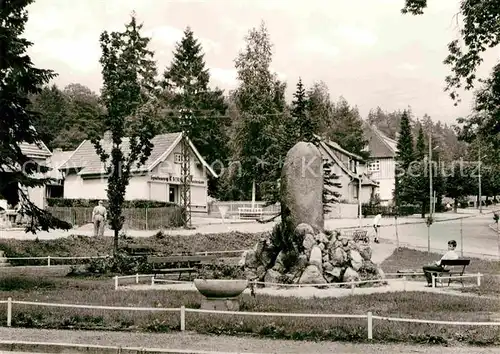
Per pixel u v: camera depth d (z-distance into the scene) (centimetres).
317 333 1245
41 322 1353
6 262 2947
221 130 8981
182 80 8938
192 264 2856
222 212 5559
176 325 1313
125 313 1447
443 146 15500
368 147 11650
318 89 10831
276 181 6419
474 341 1208
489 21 2698
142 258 2788
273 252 2386
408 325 1345
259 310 1552
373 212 7894
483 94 3134
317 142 5431
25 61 2141
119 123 2948
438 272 2280
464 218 7188
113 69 2983
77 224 5072
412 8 2616
